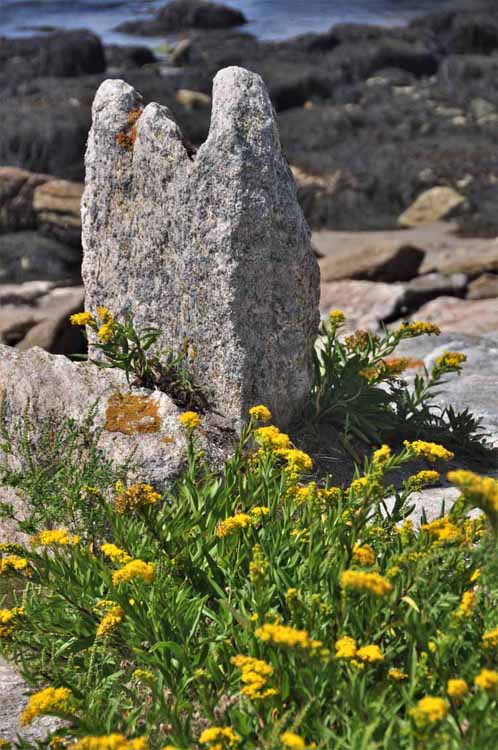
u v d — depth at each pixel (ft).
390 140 117.60
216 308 25.77
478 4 182.70
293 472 18.67
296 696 15.80
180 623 17.54
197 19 184.96
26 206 87.20
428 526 16.56
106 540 22.31
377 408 29.01
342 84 140.26
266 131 25.38
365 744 13.70
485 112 129.08
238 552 18.79
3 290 69.67
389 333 29.48
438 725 14.17
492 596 16.06
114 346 26.17
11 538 24.62
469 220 93.76
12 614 18.15
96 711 16.33
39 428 24.84
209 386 26.48
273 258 25.89
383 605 16.61
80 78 137.80
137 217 26.94
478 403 34.88
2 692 18.70
